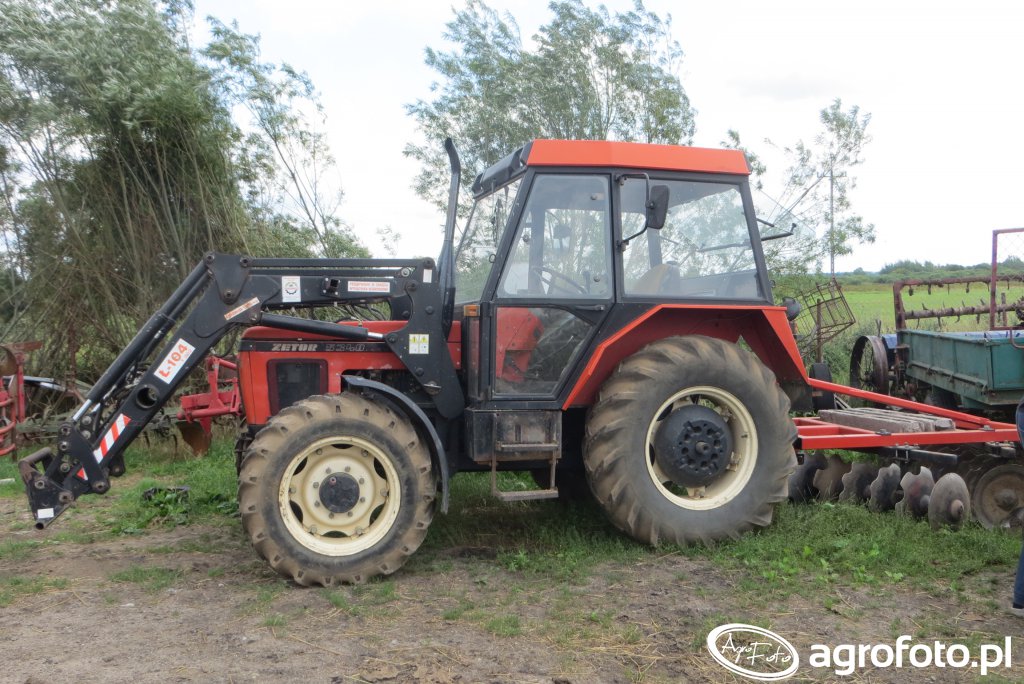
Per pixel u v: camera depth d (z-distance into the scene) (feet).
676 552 15.23
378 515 14.32
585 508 18.19
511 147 38.22
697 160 15.78
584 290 15.30
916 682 10.09
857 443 17.25
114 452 14.14
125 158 29.78
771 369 17.22
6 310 30.40
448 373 15.33
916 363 25.73
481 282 16.61
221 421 28.04
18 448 24.53
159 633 11.53
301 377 15.44
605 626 11.75
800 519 16.81
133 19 30.09
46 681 9.87
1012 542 15.38
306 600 12.89
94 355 29.78
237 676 10.07
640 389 15.10
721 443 15.65
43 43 27.55
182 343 14.29
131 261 29.86
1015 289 32.60
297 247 34.14
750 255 16.19
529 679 10.07
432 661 10.57
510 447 14.84
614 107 39.32
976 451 17.57
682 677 10.18
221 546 16.19
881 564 14.35
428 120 40.24
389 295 15.06
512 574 14.21
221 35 31.35
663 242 15.71
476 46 39.45
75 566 14.88
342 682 9.93
